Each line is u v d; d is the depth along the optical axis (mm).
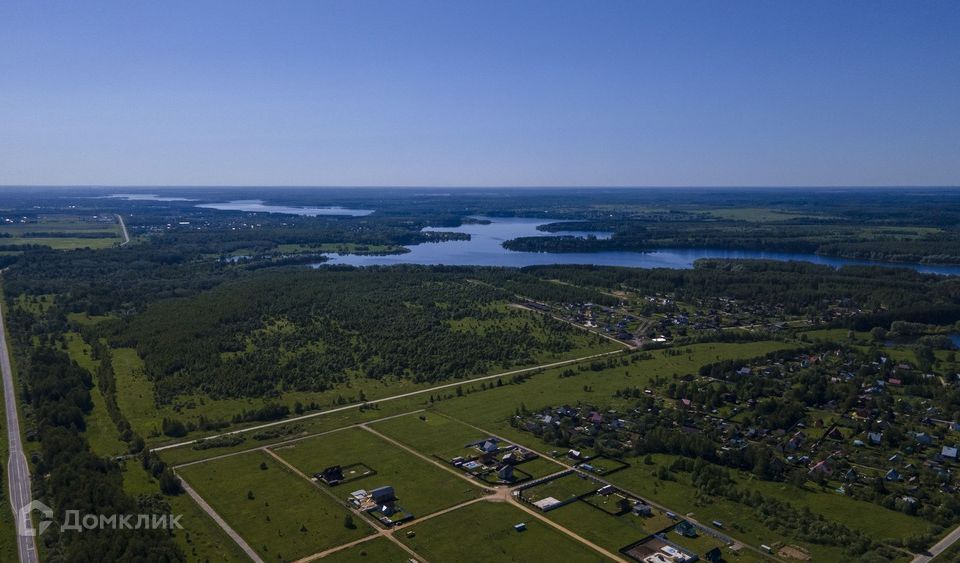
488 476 163500
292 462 173250
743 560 128125
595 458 175625
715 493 155625
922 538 133625
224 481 162000
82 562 119125
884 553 129750
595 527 140750
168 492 155375
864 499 153250
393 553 131000
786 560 128375
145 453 170500
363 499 152375
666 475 163875
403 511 146875
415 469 168875
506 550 132000
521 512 147125
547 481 162125
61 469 152500
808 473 164000
